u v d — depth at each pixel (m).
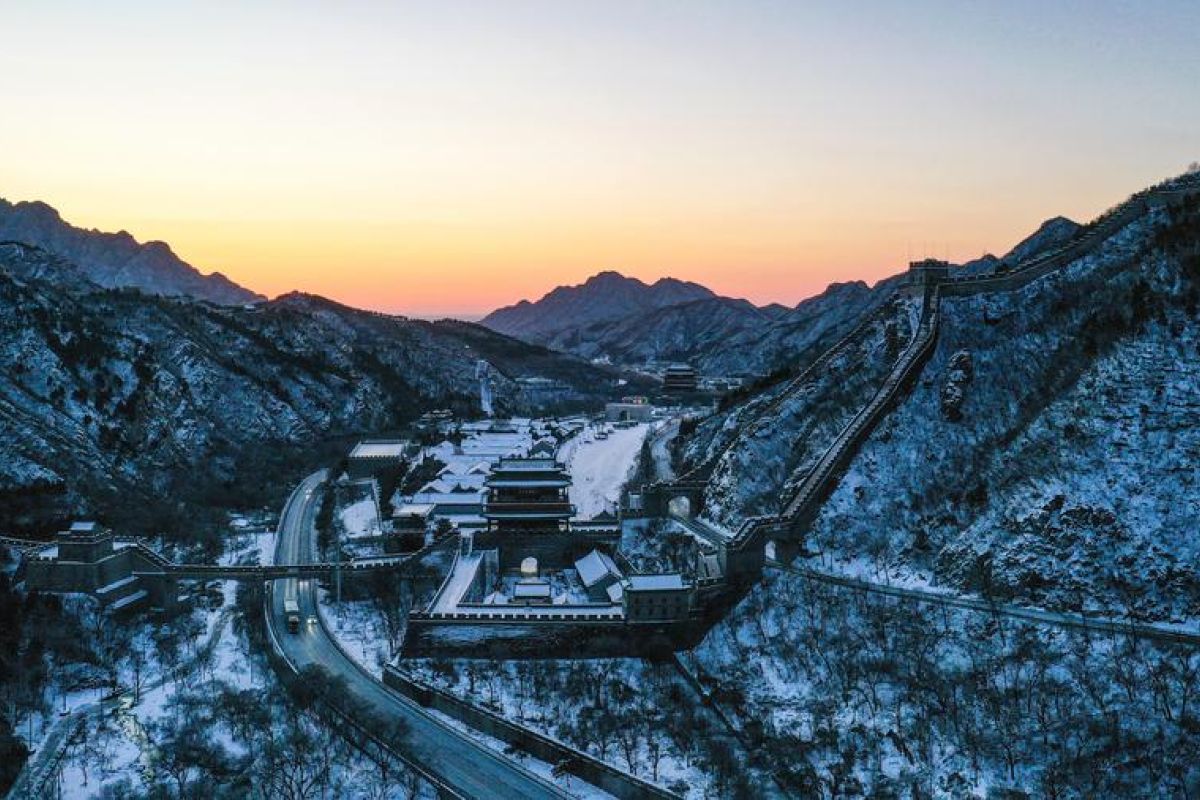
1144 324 167.88
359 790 126.00
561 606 169.88
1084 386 166.50
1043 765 117.50
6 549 192.88
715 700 149.50
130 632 176.38
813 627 158.75
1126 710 120.62
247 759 133.12
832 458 190.25
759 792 122.31
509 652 164.38
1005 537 154.75
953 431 186.88
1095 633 134.25
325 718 142.50
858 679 143.38
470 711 143.88
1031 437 167.25
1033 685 130.00
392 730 138.25
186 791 124.31
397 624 181.12
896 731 130.00
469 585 183.12
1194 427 148.25
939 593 156.62
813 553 178.38
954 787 117.88
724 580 172.25
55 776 128.25
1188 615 132.38
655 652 163.75
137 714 148.12
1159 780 110.62
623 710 146.12
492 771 129.75
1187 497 141.88
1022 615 142.38
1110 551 142.50
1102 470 150.88
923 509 176.88
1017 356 193.25
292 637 177.50
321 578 199.62
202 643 176.88
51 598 172.50
